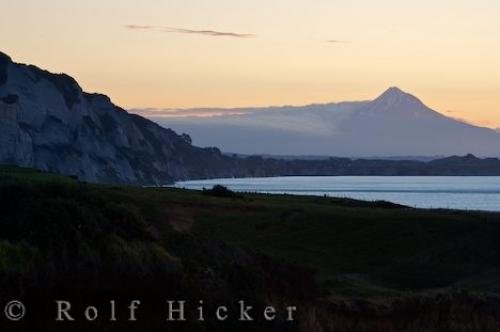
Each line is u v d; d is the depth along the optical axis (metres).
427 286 50.47
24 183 27.64
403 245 57.97
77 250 24.22
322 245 58.66
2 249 22.91
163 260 25.75
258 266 33.88
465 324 32.78
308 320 28.72
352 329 30.81
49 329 22.47
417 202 185.00
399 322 32.88
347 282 44.22
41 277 22.97
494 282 49.34
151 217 42.47
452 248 56.47
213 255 31.12
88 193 28.73
